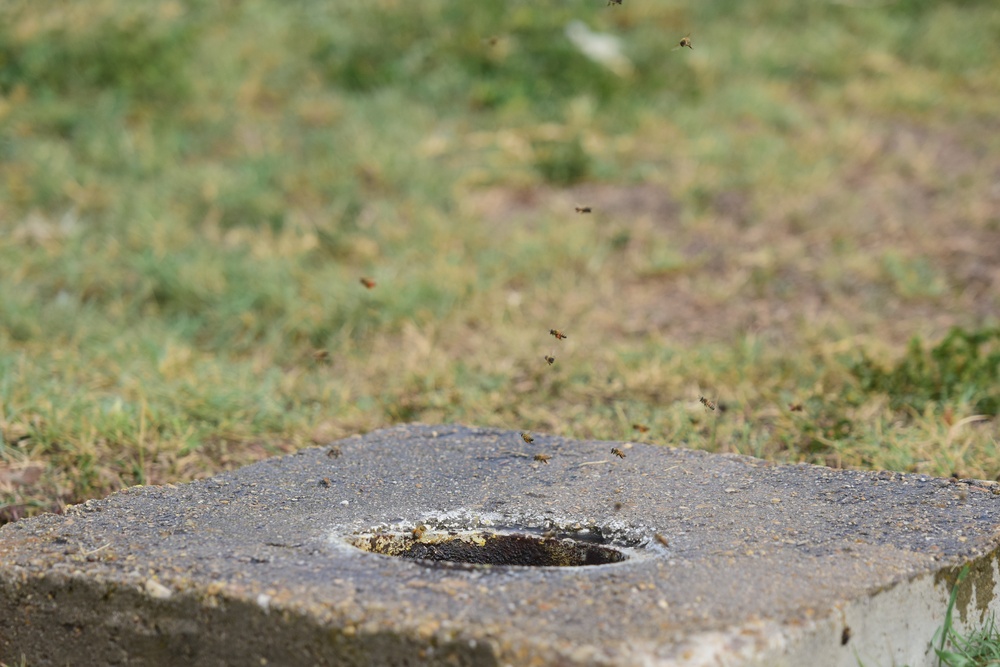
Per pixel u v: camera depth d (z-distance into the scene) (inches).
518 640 185.6
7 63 678.5
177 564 219.8
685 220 582.2
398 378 417.7
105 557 225.8
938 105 745.0
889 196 610.2
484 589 206.7
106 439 338.3
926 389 382.3
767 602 202.1
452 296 491.8
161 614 211.3
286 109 682.2
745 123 703.7
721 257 548.4
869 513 253.3
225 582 209.8
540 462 295.0
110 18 719.7
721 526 247.1
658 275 533.6
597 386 406.0
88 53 691.4
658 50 767.7
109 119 645.9
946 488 268.7
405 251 534.0
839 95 748.6
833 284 514.0
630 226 576.7
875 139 686.5
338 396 403.9
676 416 363.9
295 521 251.4
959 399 371.2
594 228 574.9
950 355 394.6
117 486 319.6
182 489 273.1
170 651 211.2
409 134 655.1
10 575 223.1
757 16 854.5
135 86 674.2
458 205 591.5
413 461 295.9
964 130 711.7
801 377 408.2
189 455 340.5
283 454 331.6
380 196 596.4
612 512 259.8
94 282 502.0
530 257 535.8
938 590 222.4
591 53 740.7
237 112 668.1
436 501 267.4
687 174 629.9
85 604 217.5
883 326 470.0
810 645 196.2
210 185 581.0
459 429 322.3
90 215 565.6
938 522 246.2
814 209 592.4
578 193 621.9
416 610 196.7
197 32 731.4
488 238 559.2
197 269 504.4
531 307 492.7
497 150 655.1
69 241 531.5
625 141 665.6
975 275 520.4
